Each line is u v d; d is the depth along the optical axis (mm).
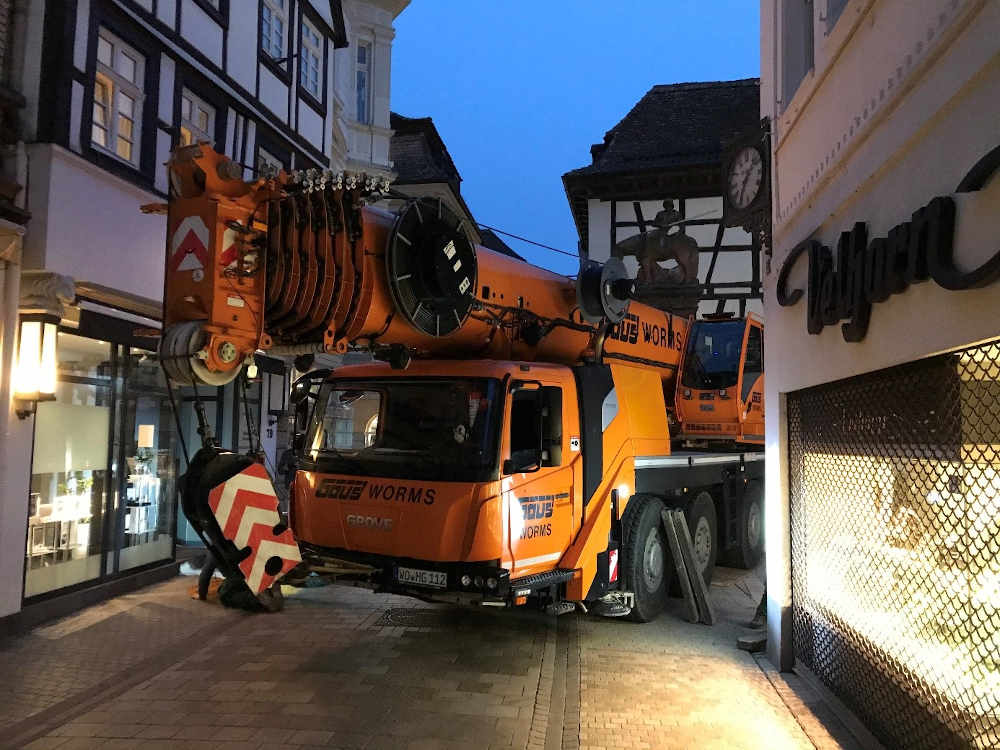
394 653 6047
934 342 3414
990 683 3342
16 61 6516
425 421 5781
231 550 4102
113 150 7484
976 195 3012
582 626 7000
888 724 4234
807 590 5516
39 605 6742
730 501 9547
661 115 21094
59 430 7078
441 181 20609
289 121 11273
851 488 4797
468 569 5320
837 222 4754
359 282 4664
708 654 6145
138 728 4543
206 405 10516
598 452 6457
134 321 7918
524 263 6852
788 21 6055
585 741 4430
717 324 10094
